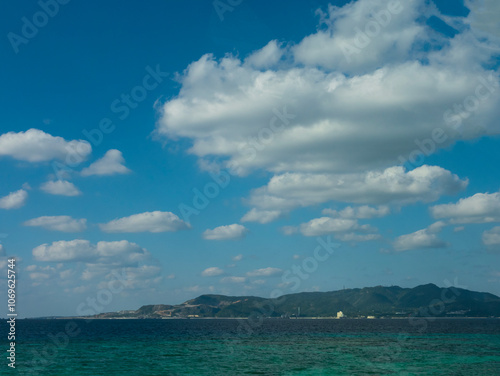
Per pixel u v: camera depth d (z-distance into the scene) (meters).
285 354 92.19
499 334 180.00
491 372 66.88
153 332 198.12
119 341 131.25
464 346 114.94
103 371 65.88
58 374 63.06
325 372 66.06
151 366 71.56
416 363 77.12
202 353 93.50
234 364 74.69
